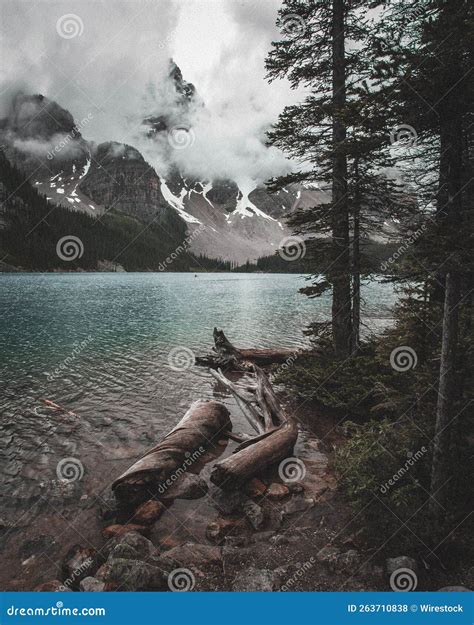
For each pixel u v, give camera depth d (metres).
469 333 7.40
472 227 5.04
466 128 5.43
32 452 9.72
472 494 6.25
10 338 23.88
